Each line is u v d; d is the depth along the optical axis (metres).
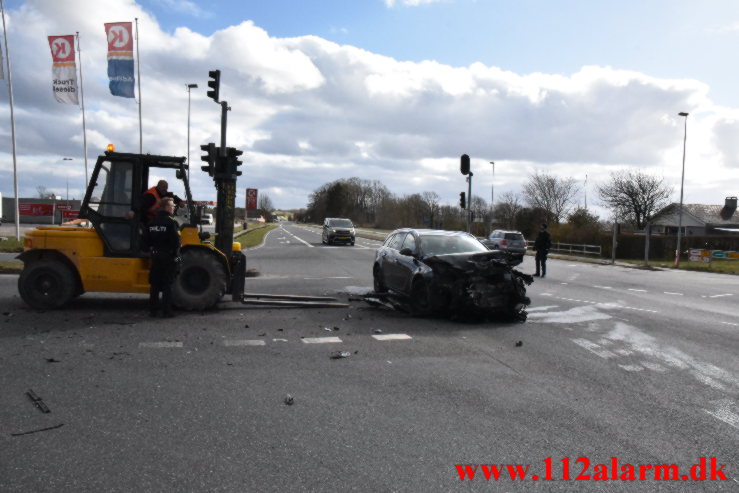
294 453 3.86
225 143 10.85
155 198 9.15
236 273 10.13
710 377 6.14
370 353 6.86
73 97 25.69
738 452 4.11
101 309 9.33
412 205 102.94
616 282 18.48
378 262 12.48
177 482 3.40
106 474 3.48
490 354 6.97
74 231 9.20
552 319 9.81
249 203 48.97
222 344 7.11
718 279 21.50
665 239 41.78
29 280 9.04
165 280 8.69
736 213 70.19
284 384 5.46
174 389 5.20
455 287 9.20
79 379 5.41
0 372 5.56
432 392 5.33
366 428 4.36
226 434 4.16
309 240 45.75
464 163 21.95
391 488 3.40
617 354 7.16
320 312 9.81
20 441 3.95
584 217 49.78
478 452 3.98
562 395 5.35
